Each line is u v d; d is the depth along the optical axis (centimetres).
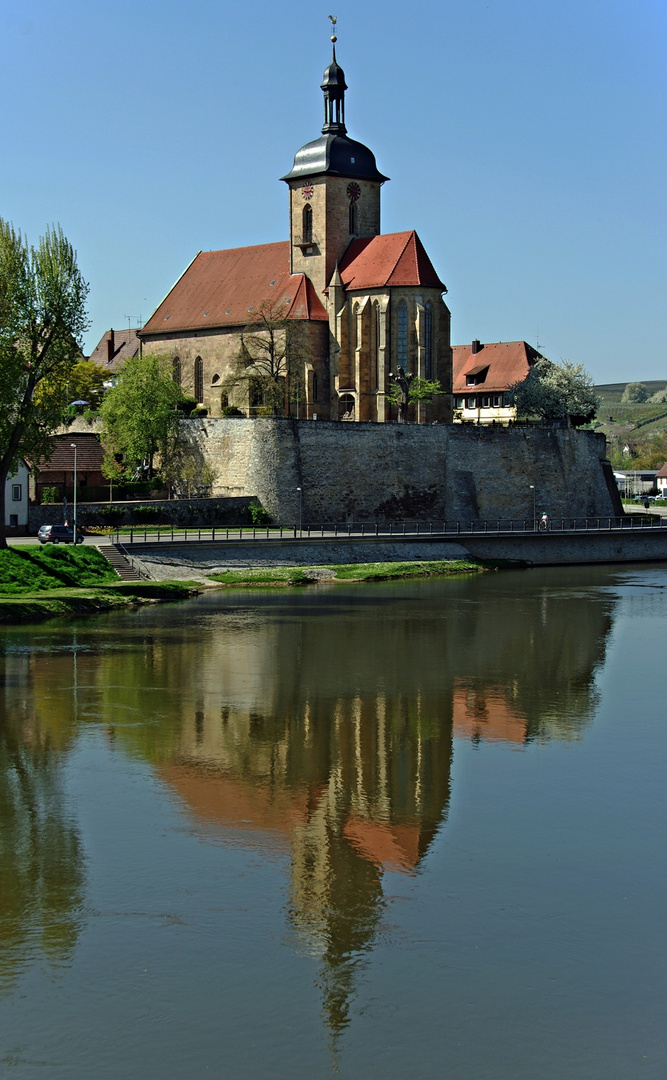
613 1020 2541
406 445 13938
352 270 15625
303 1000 2598
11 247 8494
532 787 4088
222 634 7244
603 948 2856
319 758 4412
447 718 5069
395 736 4753
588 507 15412
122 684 5672
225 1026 2500
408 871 3303
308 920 2978
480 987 2662
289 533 11938
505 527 14425
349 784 4094
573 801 3938
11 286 8419
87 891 3136
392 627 7638
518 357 18388
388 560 11525
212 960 2769
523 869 3328
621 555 13125
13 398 8394
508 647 6894
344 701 5372
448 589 10000
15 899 3086
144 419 13212
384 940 2877
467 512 14238
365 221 16125
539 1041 2459
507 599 9281
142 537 10694
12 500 10906
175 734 4738
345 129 16138
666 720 5078
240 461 12950
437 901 3103
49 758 4381
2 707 5175
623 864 3375
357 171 15900
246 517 12556
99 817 3719
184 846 3469
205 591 9625
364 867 3328
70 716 5016
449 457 14275
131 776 4162
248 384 14700
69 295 8531
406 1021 2525
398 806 3859
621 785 4122
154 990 2633
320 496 13238
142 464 13638
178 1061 2378
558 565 12588
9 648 6662
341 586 10144
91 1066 2359
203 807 3828
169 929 2919
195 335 16950
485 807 3859
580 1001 2611
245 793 3978
